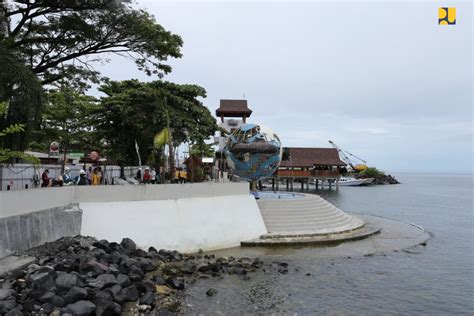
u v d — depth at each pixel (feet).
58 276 28.43
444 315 31.35
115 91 89.30
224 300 33.01
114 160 94.89
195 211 52.60
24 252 34.63
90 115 86.94
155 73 62.80
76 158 107.34
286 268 42.98
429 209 123.44
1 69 41.27
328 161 218.79
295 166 214.28
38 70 56.65
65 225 41.81
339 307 32.45
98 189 46.85
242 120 176.04
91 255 36.35
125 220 47.16
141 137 90.02
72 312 24.94
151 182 69.87
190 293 34.30
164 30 57.52
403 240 61.21
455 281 40.34
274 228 60.18
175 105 84.84
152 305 29.86
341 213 73.00
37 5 49.83
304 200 69.56
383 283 39.17
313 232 59.26
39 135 81.25
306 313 30.91
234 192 58.29
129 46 58.08
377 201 157.38
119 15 52.49
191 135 82.64
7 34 50.93
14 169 51.21
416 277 41.47
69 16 51.88
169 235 49.19
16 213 34.88
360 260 47.57
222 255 48.70
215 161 112.78
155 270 39.11
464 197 181.16
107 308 26.40
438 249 55.98
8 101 42.65
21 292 26.73
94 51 57.93
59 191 42.65
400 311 31.99
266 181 263.70
